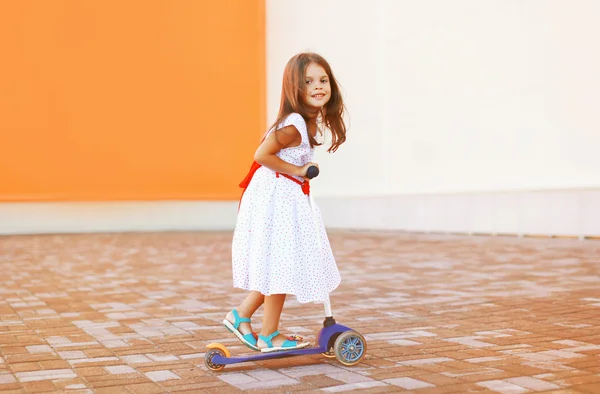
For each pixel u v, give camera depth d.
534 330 4.58
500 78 11.80
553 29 10.92
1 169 15.83
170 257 10.12
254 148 17.66
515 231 11.69
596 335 4.40
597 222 10.48
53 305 5.93
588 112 10.47
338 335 3.76
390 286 6.74
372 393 3.22
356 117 15.05
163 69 16.92
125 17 16.62
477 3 12.15
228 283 7.27
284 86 3.77
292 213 3.72
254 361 3.88
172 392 3.29
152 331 4.77
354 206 15.26
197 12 17.11
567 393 3.18
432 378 3.45
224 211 17.50
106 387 3.38
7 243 12.91
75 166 16.36
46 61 16.09
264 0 17.67
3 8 15.77
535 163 11.30
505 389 3.24
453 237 12.09
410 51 13.57
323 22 15.76
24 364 3.86
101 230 16.56
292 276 3.67
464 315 5.17
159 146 16.95
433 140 13.14
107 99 16.55
